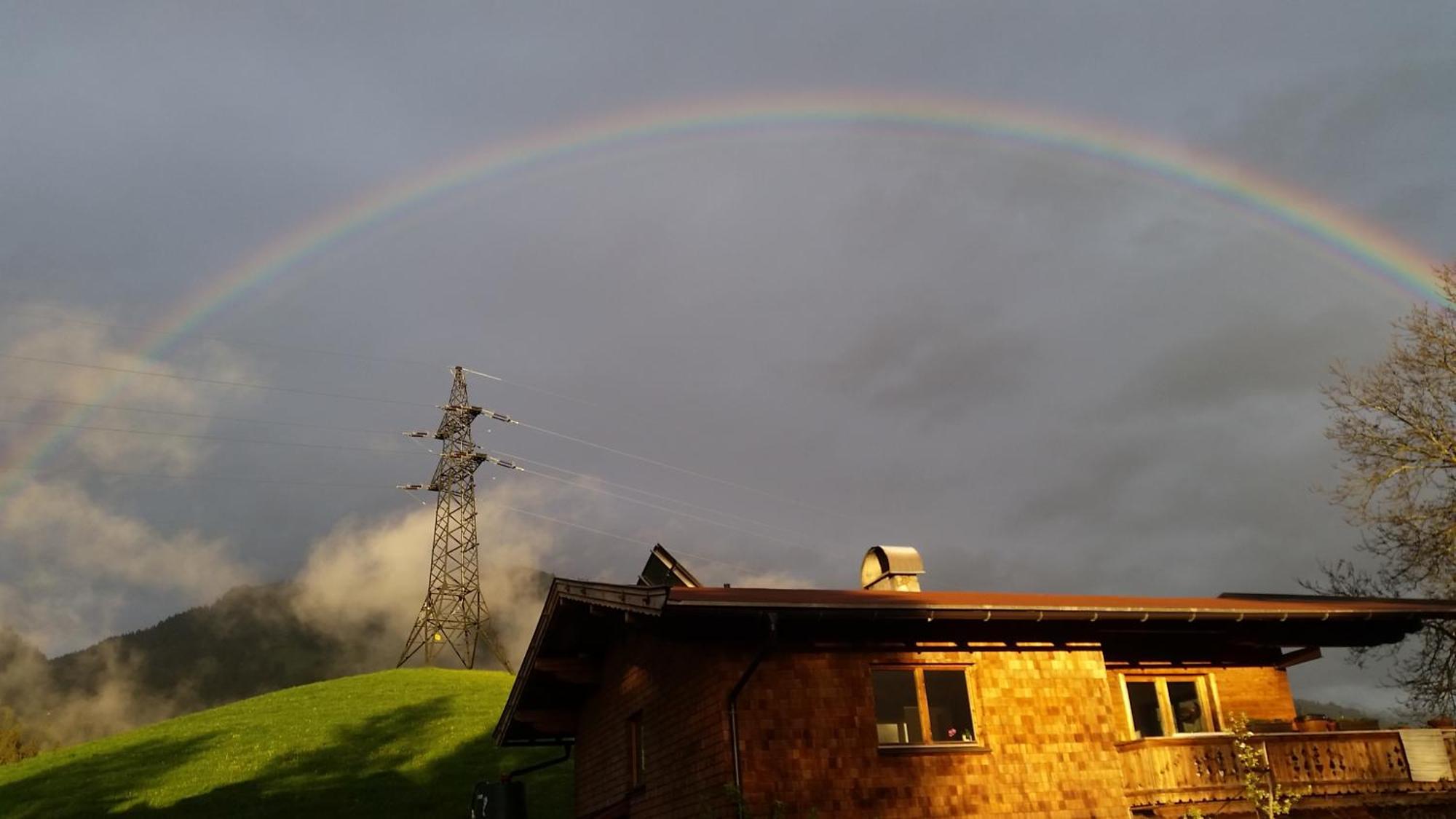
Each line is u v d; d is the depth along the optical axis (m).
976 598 14.91
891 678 14.58
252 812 30.03
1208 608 15.51
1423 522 22.55
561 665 18.95
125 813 30.50
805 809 13.21
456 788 32.50
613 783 17.83
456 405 77.12
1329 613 16.30
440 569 74.38
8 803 33.00
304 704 46.03
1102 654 15.80
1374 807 15.90
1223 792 14.90
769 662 13.94
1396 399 23.97
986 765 14.33
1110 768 14.96
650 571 19.91
